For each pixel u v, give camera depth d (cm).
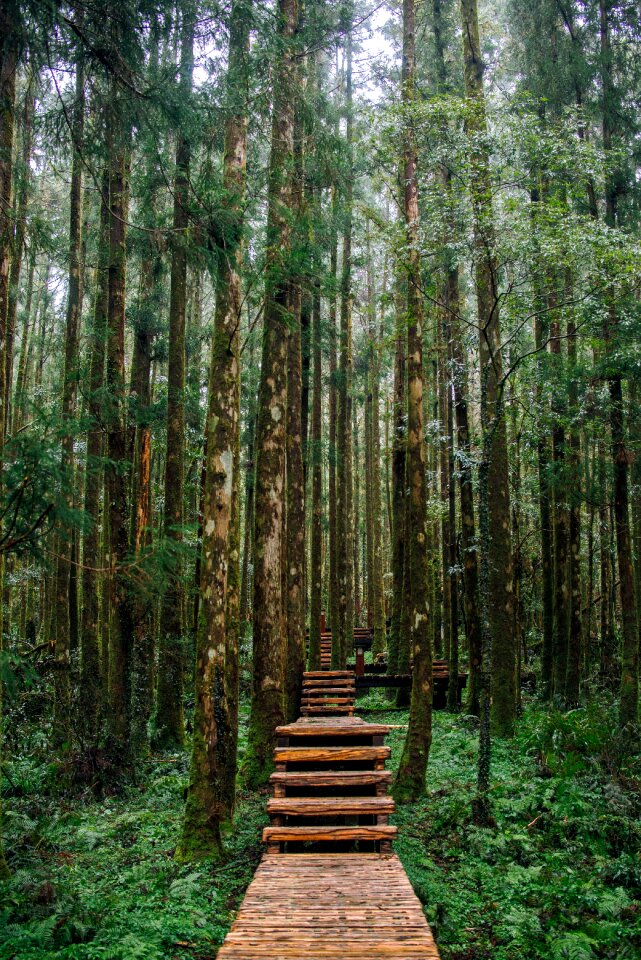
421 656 1015
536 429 1517
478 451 1448
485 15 2381
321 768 804
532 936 598
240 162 816
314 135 1262
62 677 1111
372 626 2808
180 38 680
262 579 1127
